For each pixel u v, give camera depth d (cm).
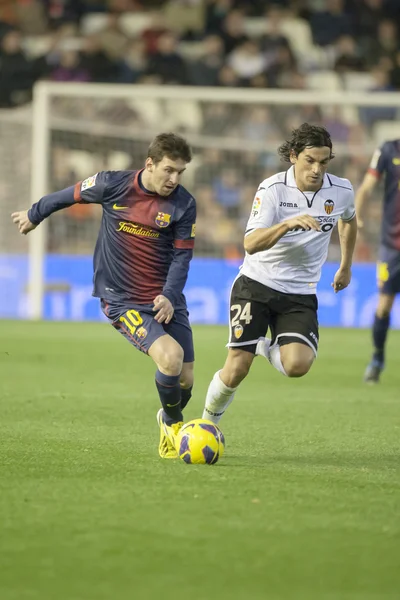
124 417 2658
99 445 2189
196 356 4391
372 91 7275
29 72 7231
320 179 2058
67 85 6022
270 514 1548
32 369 3809
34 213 2130
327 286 6128
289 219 1972
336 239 6147
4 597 1149
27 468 1895
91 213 6350
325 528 1467
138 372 3778
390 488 1766
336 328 5997
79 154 6731
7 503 1595
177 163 1986
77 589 1178
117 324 2097
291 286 2116
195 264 6175
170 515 1529
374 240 6425
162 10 7925
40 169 6034
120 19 7906
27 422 2536
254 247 1986
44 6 7812
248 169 6669
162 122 7162
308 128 2039
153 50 7425
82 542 1372
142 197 2050
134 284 2081
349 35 7750
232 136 6894
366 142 7150
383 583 1215
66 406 2856
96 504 1593
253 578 1227
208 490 1712
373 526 1484
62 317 6159
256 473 1883
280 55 7350
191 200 2070
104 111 7062
